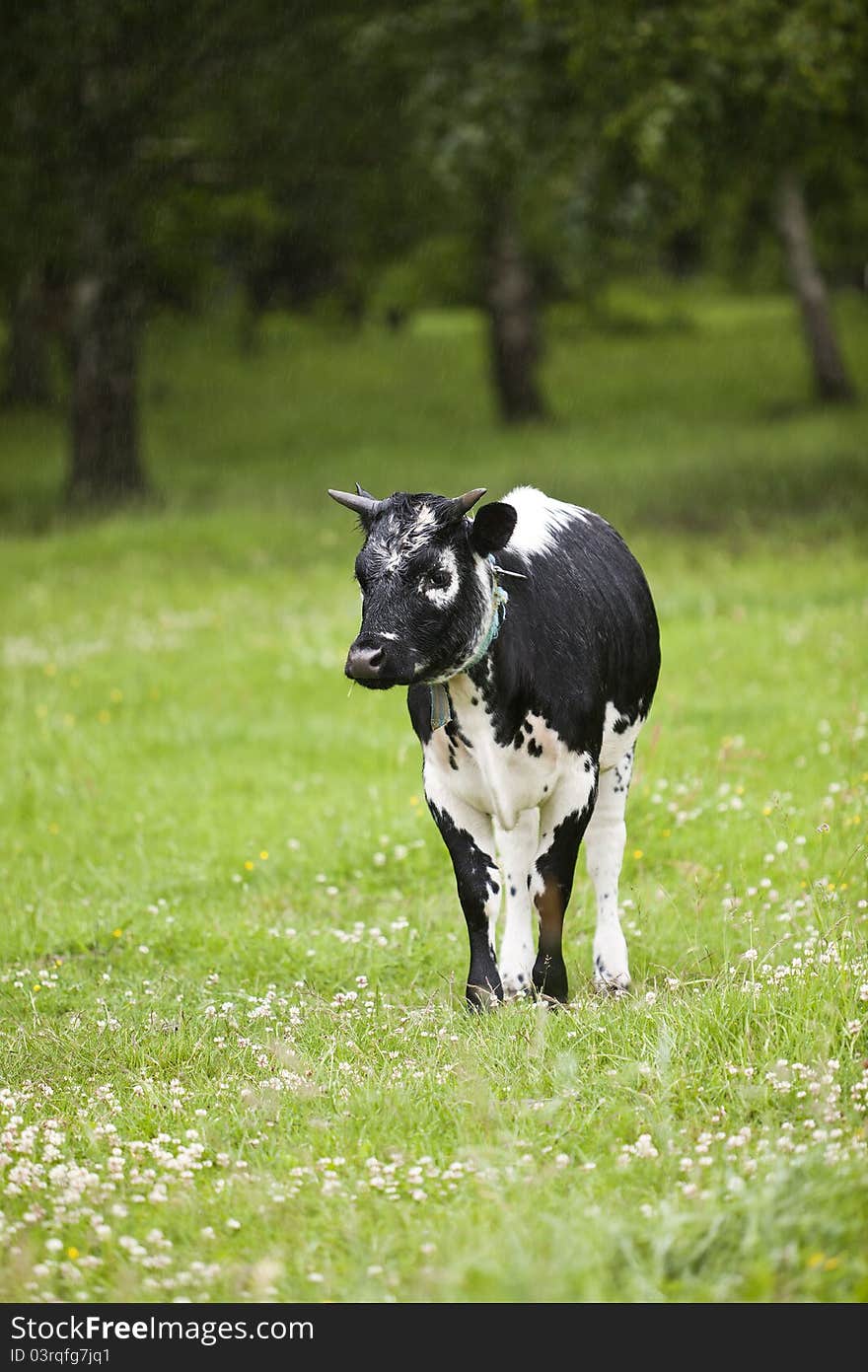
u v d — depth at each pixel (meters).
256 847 12.42
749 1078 6.89
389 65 29.72
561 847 8.83
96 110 31.03
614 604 9.41
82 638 20.83
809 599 20.06
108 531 28.69
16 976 9.85
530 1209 5.70
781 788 12.70
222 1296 5.51
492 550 8.03
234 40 30.94
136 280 33.88
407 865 11.80
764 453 33.66
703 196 29.61
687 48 23.88
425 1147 6.57
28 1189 6.40
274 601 22.55
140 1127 7.20
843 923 8.78
